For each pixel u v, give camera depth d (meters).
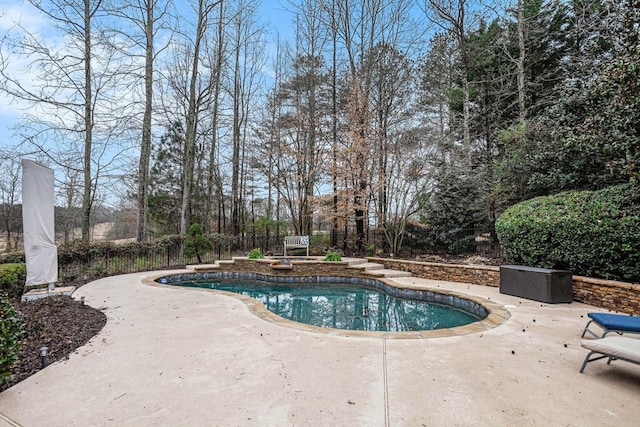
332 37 16.53
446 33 15.29
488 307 6.09
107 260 10.74
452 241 12.69
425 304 7.99
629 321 3.71
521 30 13.06
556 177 9.06
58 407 2.65
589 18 9.79
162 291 7.64
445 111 17.08
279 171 17.53
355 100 14.37
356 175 14.13
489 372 3.30
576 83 8.97
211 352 3.82
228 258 14.16
